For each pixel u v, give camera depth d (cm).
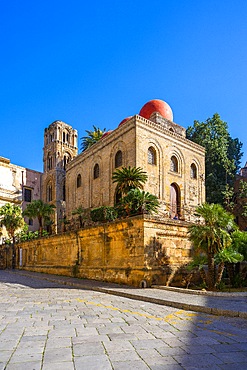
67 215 4081
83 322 716
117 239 1814
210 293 1212
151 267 1592
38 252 3134
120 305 1003
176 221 1777
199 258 1620
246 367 449
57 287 1677
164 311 902
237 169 4984
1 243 4716
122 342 555
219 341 577
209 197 4159
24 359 463
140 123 3003
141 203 2095
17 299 1130
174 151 3378
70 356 477
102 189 3388
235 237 1753
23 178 5547
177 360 470
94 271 2003
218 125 4550
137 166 2891
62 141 5522
